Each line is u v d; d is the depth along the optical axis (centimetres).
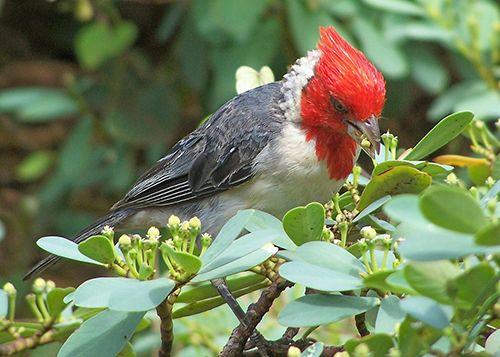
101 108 1458
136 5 1683
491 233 429
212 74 1454
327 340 953
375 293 620
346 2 1284
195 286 728
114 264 595
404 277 478
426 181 673
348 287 543
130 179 1502
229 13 1230
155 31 1698
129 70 1473
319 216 602
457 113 678
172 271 571
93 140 1492
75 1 1555
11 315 690
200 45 1403
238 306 772
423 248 449
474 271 464
